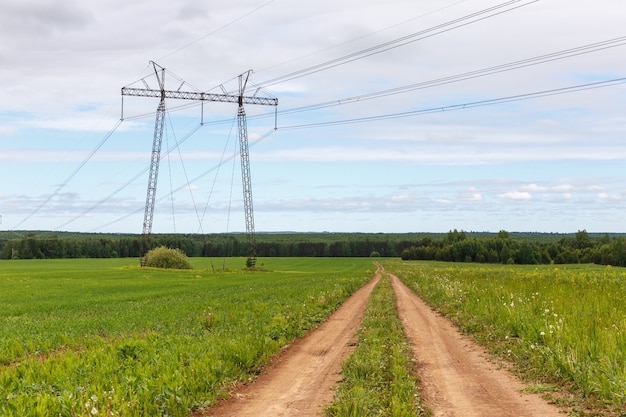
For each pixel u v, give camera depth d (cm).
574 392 1064
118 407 939
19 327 2405
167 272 10319
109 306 3569
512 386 1154
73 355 1435
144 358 1359
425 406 1009
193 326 2217
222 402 1109
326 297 3553
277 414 1012
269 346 1688
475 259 17312
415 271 8631
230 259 19088
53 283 6644
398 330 1994
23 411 887
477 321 2089
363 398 1004
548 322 1603
